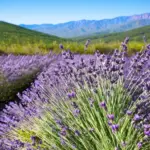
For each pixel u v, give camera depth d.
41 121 3.00
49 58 9.66
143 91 3.08
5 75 6.57
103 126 2.59
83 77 3.43
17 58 9.54
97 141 2.36
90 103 2.78
